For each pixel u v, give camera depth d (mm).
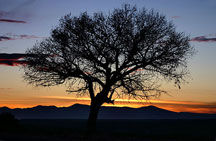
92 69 29422
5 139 18312
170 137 21734
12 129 25172
